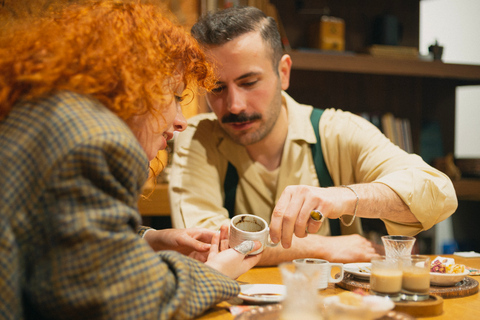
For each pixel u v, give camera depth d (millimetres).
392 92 3035
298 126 1726
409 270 926
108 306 679
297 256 1365
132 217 738
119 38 861
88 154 684
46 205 681
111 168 716
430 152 3023
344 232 1744
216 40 1499
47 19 947
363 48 2865
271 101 1589
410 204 1339
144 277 709
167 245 1223
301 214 1136
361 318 713
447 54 3482
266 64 1543
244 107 1549
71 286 669
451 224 3195
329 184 1741
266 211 1746
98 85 795
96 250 676
